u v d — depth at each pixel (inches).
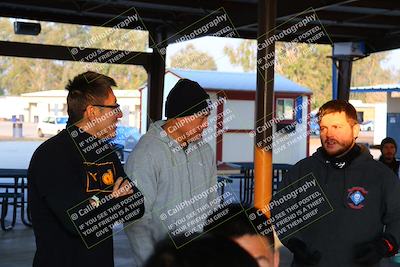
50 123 1241.4
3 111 1721.2
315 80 1165.7
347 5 341.1
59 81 1672.0
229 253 33.7
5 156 807.1
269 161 242.2
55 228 90.1
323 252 103.4
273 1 239.1
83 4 378.9
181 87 102.7
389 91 746.8
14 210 301.4
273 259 48.0
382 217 103.4
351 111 104.4
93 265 91.6
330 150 104.1
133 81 1168.8
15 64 1715.1
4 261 233.9
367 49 454.9
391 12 376.2
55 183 88.4
